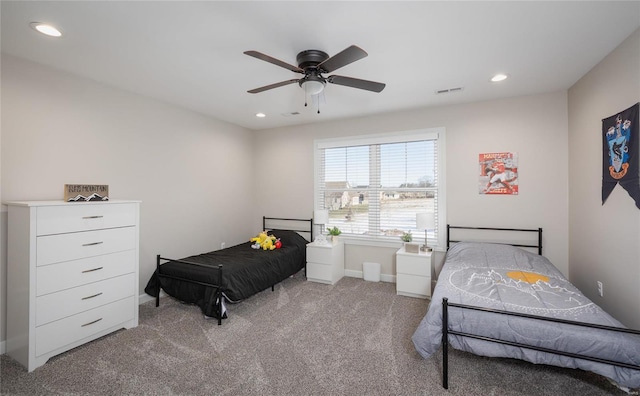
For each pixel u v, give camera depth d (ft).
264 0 5.09
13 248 6.83
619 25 5.99
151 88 9.58
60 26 5.92
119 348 7.30
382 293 11.27
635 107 6.27
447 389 5.80
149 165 10.53
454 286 7.25
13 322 6.83
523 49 7.00
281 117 13.29
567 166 9.86
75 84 8.45
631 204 6.56
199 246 12.59
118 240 8.07
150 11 5.42
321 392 5.75
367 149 13.35
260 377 6.19
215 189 13.42
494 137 10.83
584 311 5.72
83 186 7.75
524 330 5.38
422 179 12.25
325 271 12.50
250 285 9.73
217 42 6.60
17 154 7.32
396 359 6.84
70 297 7.07
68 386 5.91
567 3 5.27
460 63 7.75
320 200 14.38
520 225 10.53
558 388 5.79
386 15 5.59
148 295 10.38
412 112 12.16
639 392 5.52
